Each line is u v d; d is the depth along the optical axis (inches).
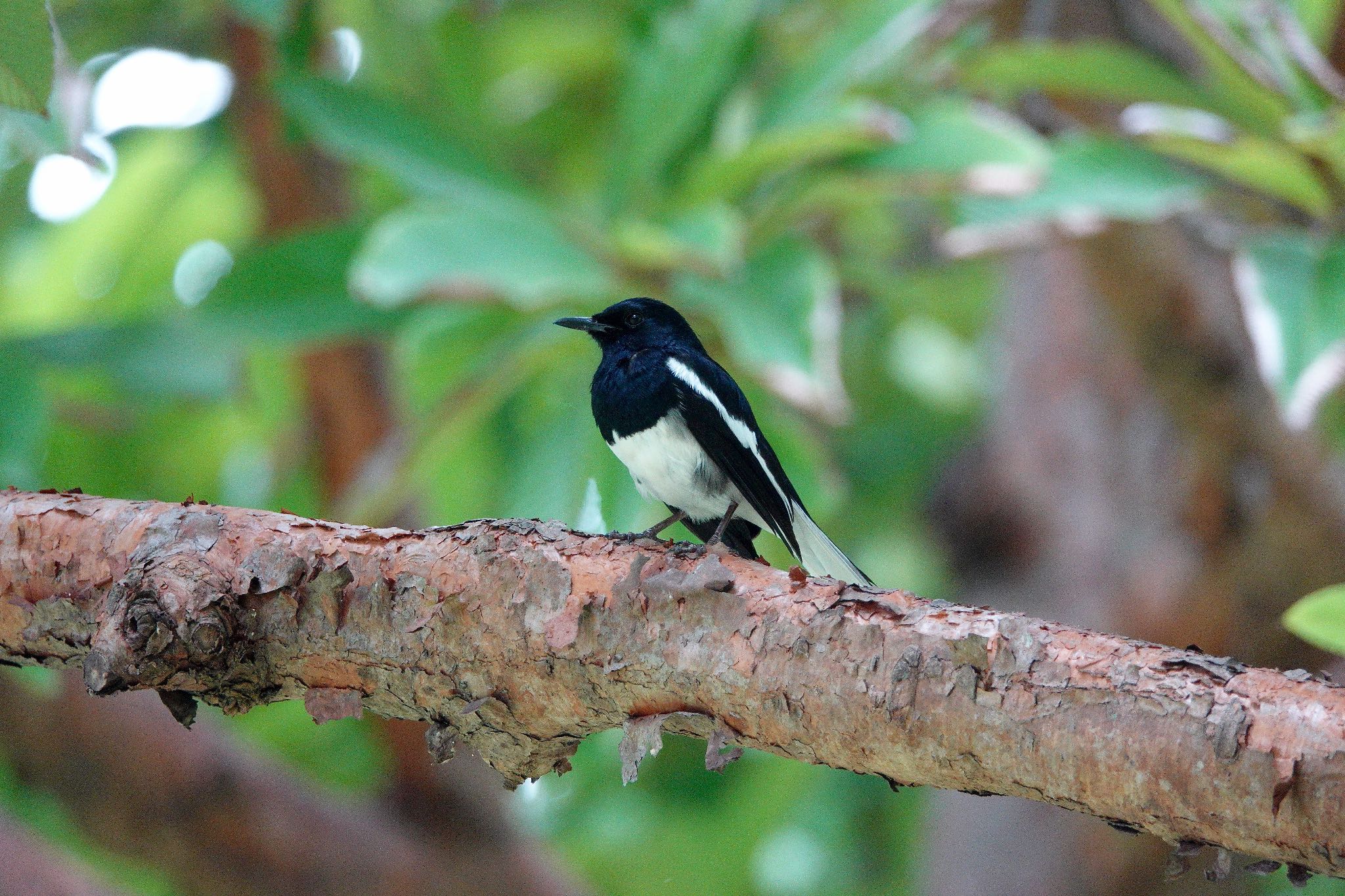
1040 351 527.5
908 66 444.5
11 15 222.8
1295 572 449.7
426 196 437.7
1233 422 456.8
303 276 403.2
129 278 518.0
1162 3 338.0
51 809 503.8
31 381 378.3
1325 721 161.0
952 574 538.3
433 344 435.8
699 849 541.6
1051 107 478.9
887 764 192.5
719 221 360.5
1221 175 391.5
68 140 340.5
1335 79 349.4
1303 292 326.3
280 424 512.7
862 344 614.5
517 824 492.7
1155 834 176.7
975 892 471.2
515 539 220.2
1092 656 176.2
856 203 395.2
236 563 226.7
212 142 505.4
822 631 194.4
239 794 442.6
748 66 444.1
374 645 224.2
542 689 217.5
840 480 438.3
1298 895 466.9
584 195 560.1
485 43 518.9
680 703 208.2
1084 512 500.7
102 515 238.7
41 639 243.3
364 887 449.7
